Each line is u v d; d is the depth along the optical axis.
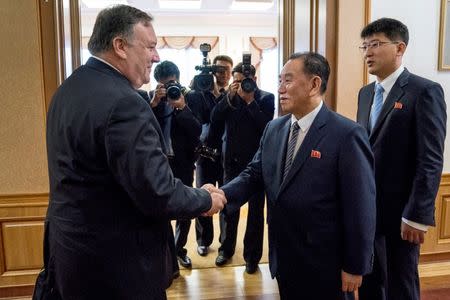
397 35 1.59
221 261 2.75
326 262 1.31
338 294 1.33
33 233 2.22
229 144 2.52
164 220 1.16
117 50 1.10
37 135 2.16
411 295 1.67
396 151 1.60
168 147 2.38
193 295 2.36
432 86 1.54
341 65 2.24
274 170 1.40
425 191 1.52
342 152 1.26
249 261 2.62
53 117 1.12
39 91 2.14
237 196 1.50
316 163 1.28
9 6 2.07
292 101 1.31
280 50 2.65
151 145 1.02
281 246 1.36
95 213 1.06
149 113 1.06
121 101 1.01
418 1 2.27
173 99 2.35
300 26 2.48
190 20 7.50
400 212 1.63
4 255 2.21
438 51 2.32
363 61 2.25
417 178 1.53
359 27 2.23
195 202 1.14
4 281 2.22
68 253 1.08
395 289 1.68
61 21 2.16
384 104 1.63
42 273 1.24
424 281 2.39
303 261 1.33
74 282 1.09
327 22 2.22
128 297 1.10
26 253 2.23
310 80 1.29
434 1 2.28
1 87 2.11
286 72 1.32
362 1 2.22
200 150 2.51
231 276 2.59
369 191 1.27
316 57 1.31
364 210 1.26
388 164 1.62
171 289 2.43
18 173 2.17
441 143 1.53
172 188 1.06
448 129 2.37
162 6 6.88
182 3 6.74
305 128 1.34
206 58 2.72
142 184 1.00
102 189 1.06
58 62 2.15
